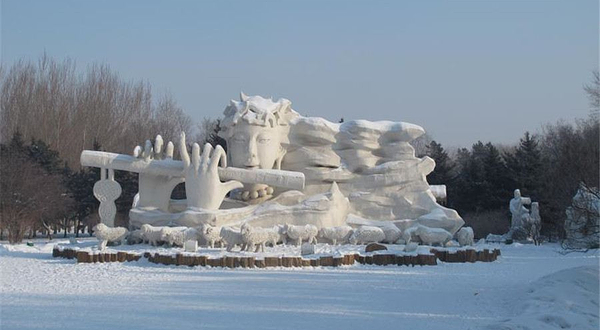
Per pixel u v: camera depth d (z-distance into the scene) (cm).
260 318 1443
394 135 3491
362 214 3431
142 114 7969
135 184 5681
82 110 7300
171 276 2239
